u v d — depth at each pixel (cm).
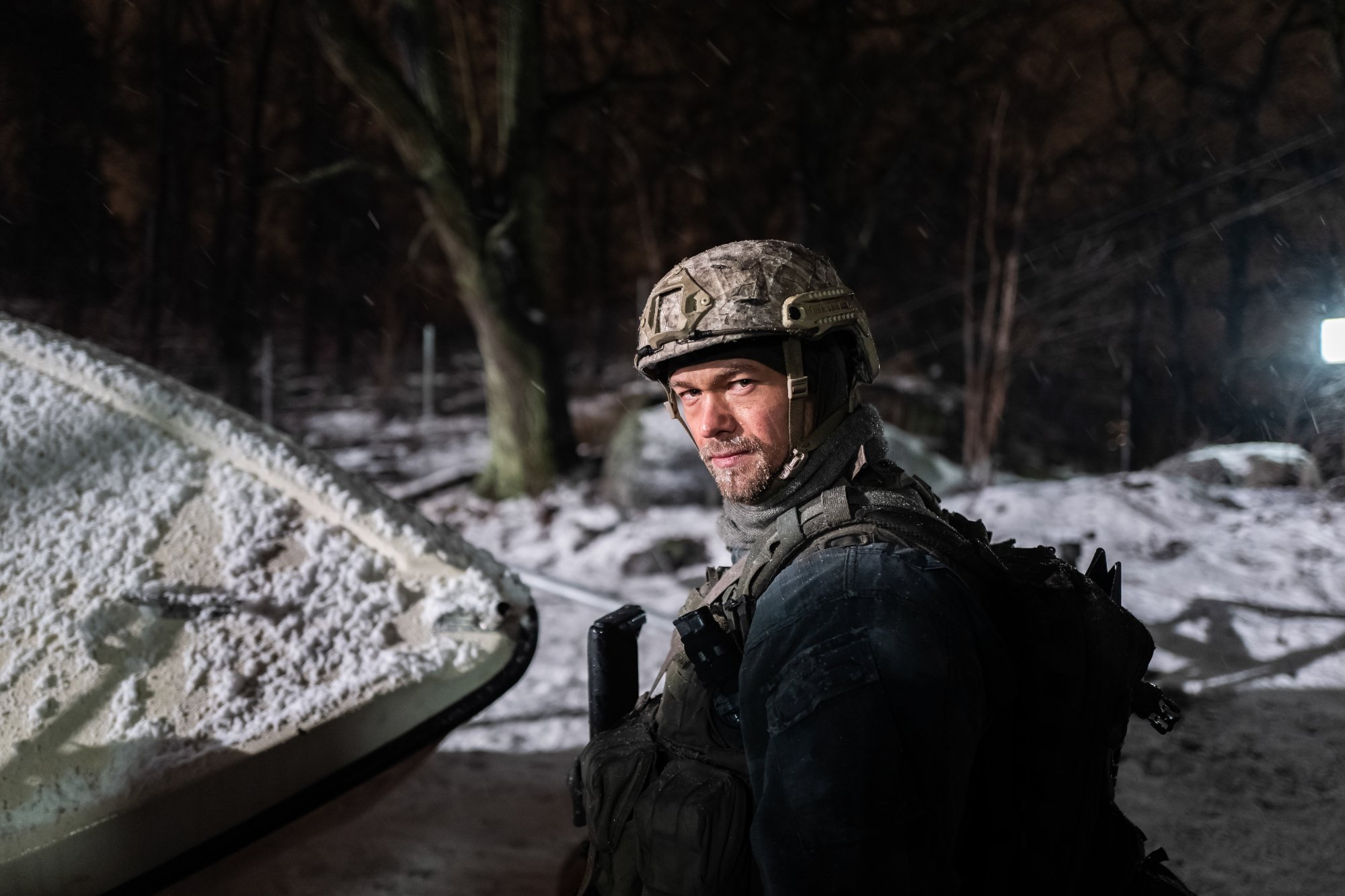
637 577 679
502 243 976
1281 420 1215
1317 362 1002
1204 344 1475
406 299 1909
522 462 979
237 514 195
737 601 100
